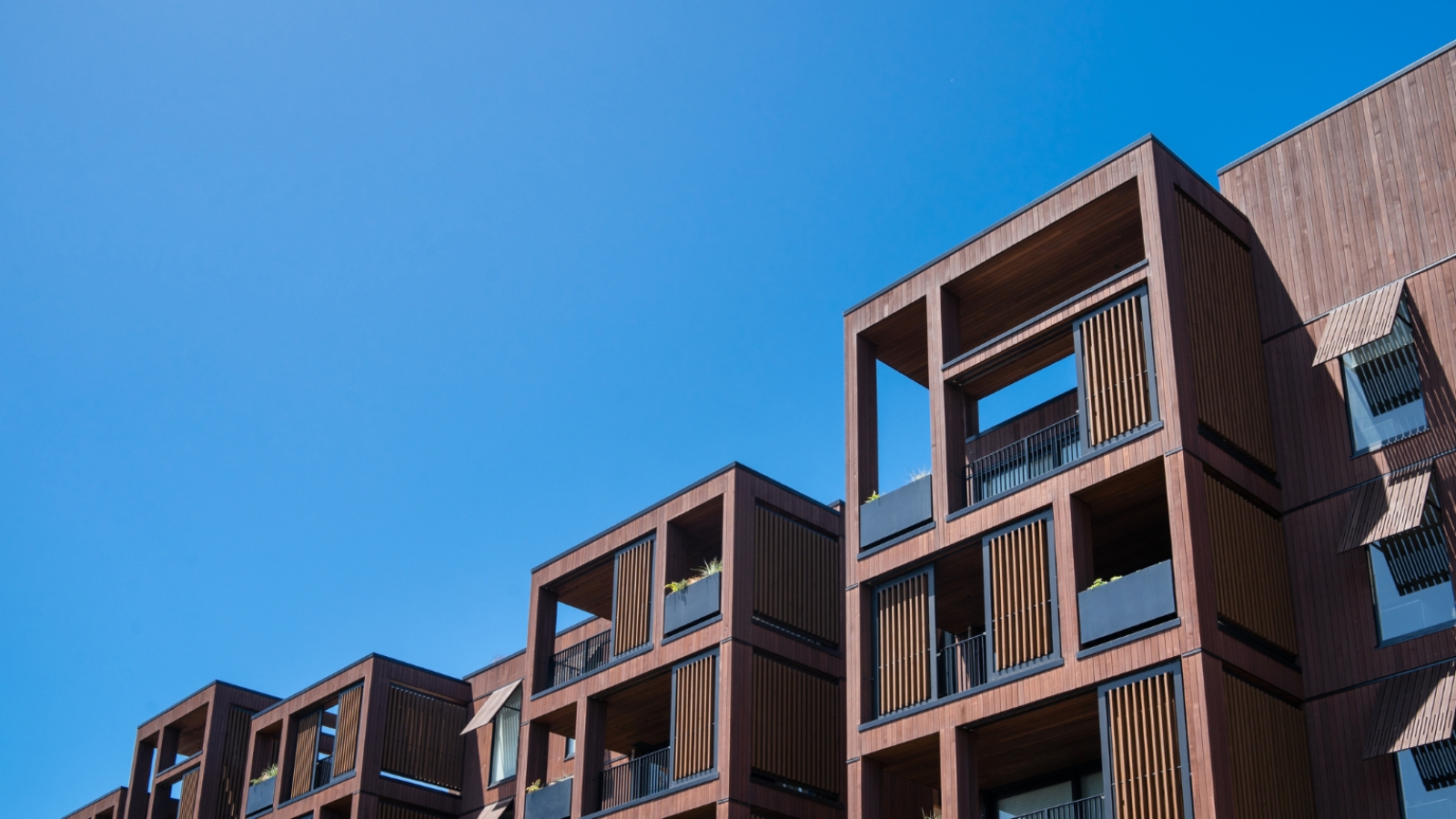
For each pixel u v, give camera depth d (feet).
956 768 77.10
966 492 85.30
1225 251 81.00
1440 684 66.59
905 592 85.20
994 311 92.27
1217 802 64.18
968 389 88.48
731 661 94.48
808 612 101.45
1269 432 78.33
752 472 102.47
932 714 79.66
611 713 108.88
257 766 139.13
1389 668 69.36
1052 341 82.58
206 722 150.71
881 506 88.22
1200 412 73.82
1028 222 84.53
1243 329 79.61
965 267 87.71
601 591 117.39
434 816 127.54
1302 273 79.92
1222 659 68.33
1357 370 75.87
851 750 83.61
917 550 84.28
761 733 94.07
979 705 77.36
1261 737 68.39
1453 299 72.54
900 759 83.66
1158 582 70.69
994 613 78.79
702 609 98.99
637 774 104.53
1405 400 73.41
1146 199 78.13
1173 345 74.08
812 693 98.53
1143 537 81.71
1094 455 76.18
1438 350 72.59
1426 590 69.51
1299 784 69.41
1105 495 76.69
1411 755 67.05
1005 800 88.02
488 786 125.90
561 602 119.34
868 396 93.20
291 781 133.69
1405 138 77.15
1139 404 75.25
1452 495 70.03
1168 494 71.77
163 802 152.46
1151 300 76.13
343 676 132.26
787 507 103.76
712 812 92.63
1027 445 83.97
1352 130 79.87
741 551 98.94
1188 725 66.74
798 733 96.27
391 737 127.65
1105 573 86.63
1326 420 76.28
